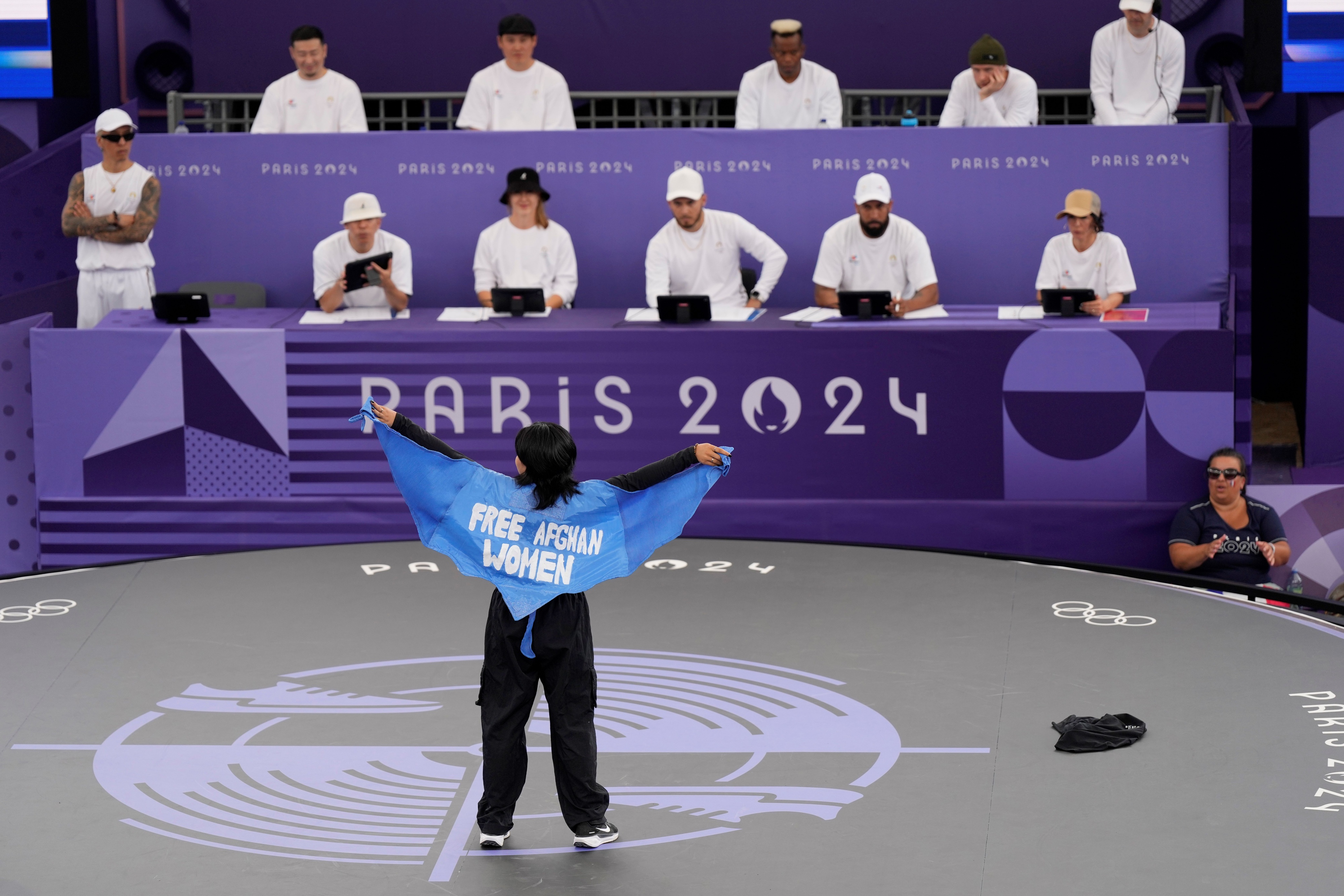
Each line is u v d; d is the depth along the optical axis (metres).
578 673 12.75
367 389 27.09
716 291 29.62
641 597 21.61
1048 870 12.09
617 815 13.55
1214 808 13.30
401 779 14.50
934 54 36.66
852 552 24.52
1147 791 13.78
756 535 27.00
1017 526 26.52
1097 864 12.16
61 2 33.06
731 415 27.00
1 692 17.34
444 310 28.84
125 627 20.20
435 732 15.84
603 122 37.28
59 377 27.03
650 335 26.86
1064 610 20.47
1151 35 32.00
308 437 27.17
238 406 27.09
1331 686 16.80
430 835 13.15
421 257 31.28
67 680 17.80
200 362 26.95
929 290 28.92
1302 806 13.27
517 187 29.23
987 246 30.80
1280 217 36.66
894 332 26.47
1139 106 32.19
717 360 26.83
